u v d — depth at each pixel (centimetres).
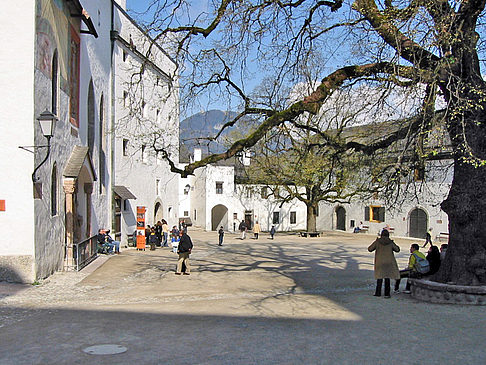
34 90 1314
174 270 1848
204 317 903
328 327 811
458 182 1119
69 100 1727
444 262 1145
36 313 941
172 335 739
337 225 5484
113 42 2847
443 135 964
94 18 2361
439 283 1103
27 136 1307
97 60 2423
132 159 3253
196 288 1384
